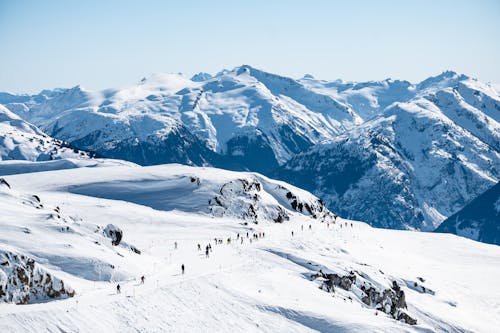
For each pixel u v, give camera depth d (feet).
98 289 206.80
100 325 179.22
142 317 191.62
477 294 376.48
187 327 196.65
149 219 393.70
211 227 382.63
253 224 410.93
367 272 315.37
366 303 286.25
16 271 184.55
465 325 302.25
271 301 230.48
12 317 166.61
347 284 289.33
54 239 229.66
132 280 223.10
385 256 406.82
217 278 238.89
